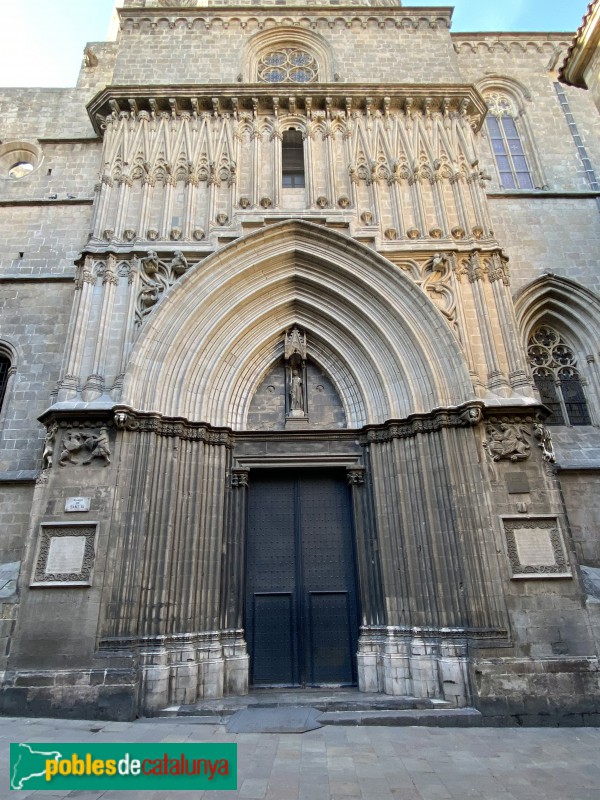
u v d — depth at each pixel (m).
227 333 13.81
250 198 15.13
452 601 10.90
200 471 12.29
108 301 13.10
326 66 18.14
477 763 7.14
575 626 10.38
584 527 13.25
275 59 18.53
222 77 17.52
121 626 10.22
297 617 12.41
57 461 11.30
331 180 15.26
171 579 11.16
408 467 12.38
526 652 10.16
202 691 10.73
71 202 17.38
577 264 16.64
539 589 10.62
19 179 18.02
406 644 11.23
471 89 16.42
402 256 14.09
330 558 12.97
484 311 13.27
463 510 11.34
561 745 8.18
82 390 12.16
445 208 14.89
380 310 13.74
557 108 20.16
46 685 9.73
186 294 13.25
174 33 18.34
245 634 12.30
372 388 13.62
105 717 9.48
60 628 10.14
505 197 17.70
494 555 10.82
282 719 9.17
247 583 12.72
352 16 18.91
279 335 14.67
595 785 6.23
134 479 11.33
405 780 6.39
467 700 10.07
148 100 15.95
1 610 10.39
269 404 14.16
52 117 19.75
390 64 17.88
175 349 12.80
